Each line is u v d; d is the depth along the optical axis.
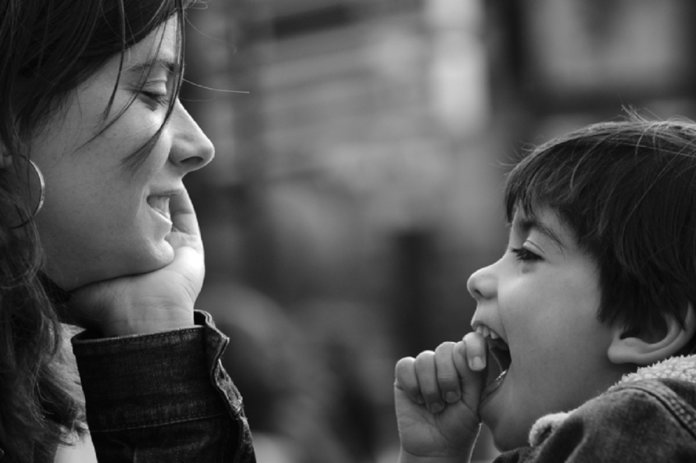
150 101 2.23
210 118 8.15
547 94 10.00
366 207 10.62
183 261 2.38
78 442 2.41
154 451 2.23
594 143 2.35
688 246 2.20
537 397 2.28
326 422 5.37
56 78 2.09
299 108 9.97
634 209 2.23
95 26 2.10
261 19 9.03
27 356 2.12
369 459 5.82
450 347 2.45
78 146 2.14
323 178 10.29
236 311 5.27
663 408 1.96
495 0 10.18
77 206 2.16
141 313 2.30
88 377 2.26
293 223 9.71
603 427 1.97
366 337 10.33
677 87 9.45
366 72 10.48
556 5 9.86
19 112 2.09
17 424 2.10
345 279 10.43
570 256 2.26
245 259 8.72
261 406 5.01
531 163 2.39
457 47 10.62
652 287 2.20
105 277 2.29
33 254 2.09
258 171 8.96
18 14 2.06
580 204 2.27
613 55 9.70
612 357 2.21
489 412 2.38
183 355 2.26
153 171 2.20
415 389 2.48
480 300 2.40
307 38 10.09
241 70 8.55
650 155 2.29
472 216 10.91
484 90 10.41
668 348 2.19
